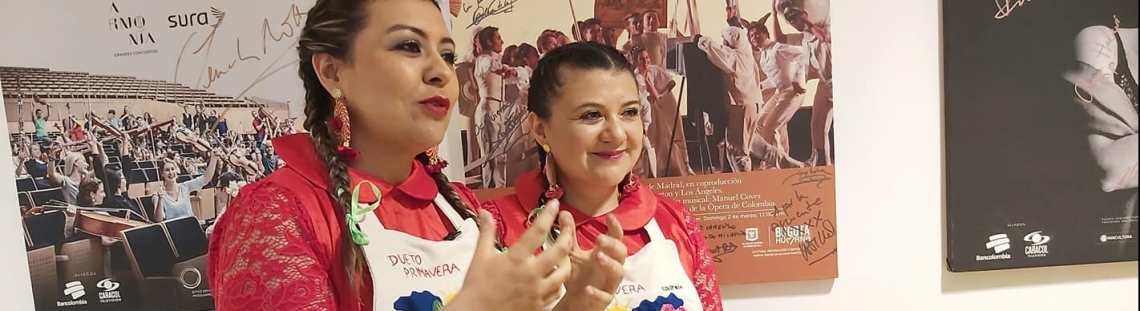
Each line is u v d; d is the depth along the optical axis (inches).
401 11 26.7
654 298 35.6
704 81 43.1
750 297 45.9
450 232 30.0
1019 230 46.3
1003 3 44.6
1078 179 46.3
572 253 25.7
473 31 41.9
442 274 27.5
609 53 37.0
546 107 36.6
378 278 25.9
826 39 43.6
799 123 43.8
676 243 39.0
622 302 35.4
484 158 42.4
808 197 44.4
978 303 48.2
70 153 40.8
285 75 41.1
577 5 42.2
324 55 27.1
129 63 40.5
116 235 41.4
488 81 42.1
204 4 40.5
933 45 45.3
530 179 39.2
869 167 45.6
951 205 45.7
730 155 43.6
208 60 40.8
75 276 41.6
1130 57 45.7
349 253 25.8
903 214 46.3
